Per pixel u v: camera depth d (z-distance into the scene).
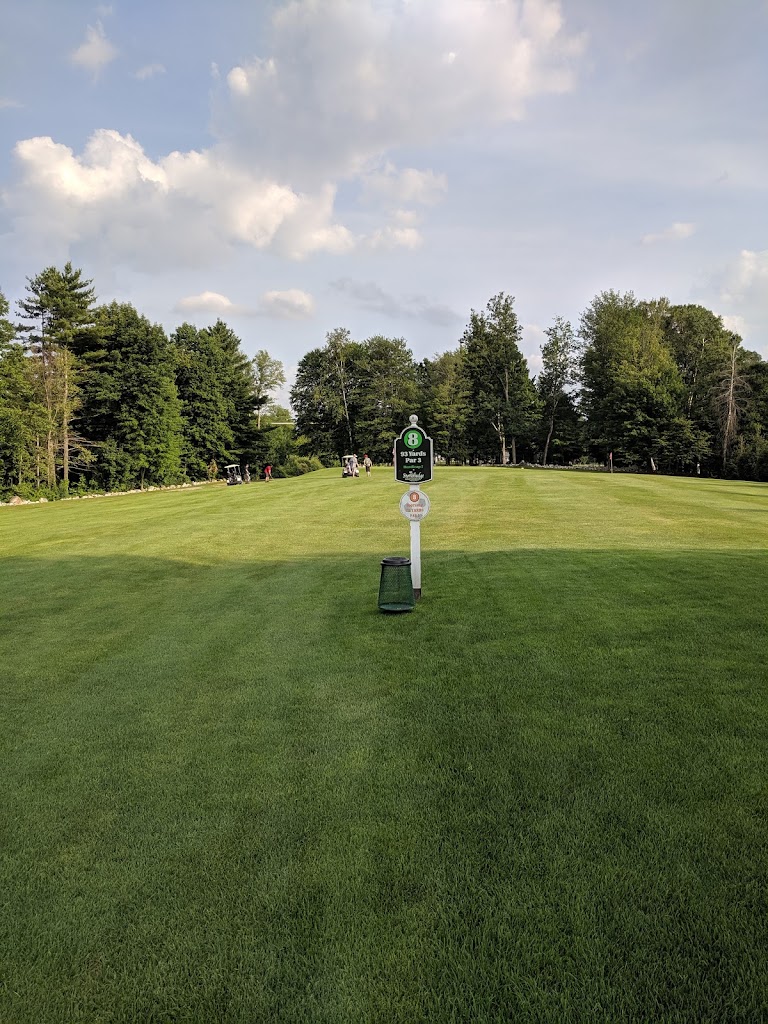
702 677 5.93
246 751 5.02
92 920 3.25
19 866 3.70
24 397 46.34
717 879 3.30
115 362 56.53
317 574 12.34
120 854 3.78
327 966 2.87
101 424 57.44
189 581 12.34
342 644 7.65
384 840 3.75
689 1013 2.57
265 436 77.50
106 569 13.91
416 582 9.68
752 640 6.88
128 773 4.75
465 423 86.38
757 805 3.92
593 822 3.82
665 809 3.91
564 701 5.55
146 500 37.34
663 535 14.95
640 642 6.98
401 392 85.06
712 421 59.19
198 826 4.02
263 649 7.67
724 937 2.93
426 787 4.31
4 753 5.20
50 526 23.45
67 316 52.72
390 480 41.75
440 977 2.79
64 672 7.20
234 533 18.89
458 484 34.78
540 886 3.30
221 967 2.91
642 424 61.31
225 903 3.31
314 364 85.56
